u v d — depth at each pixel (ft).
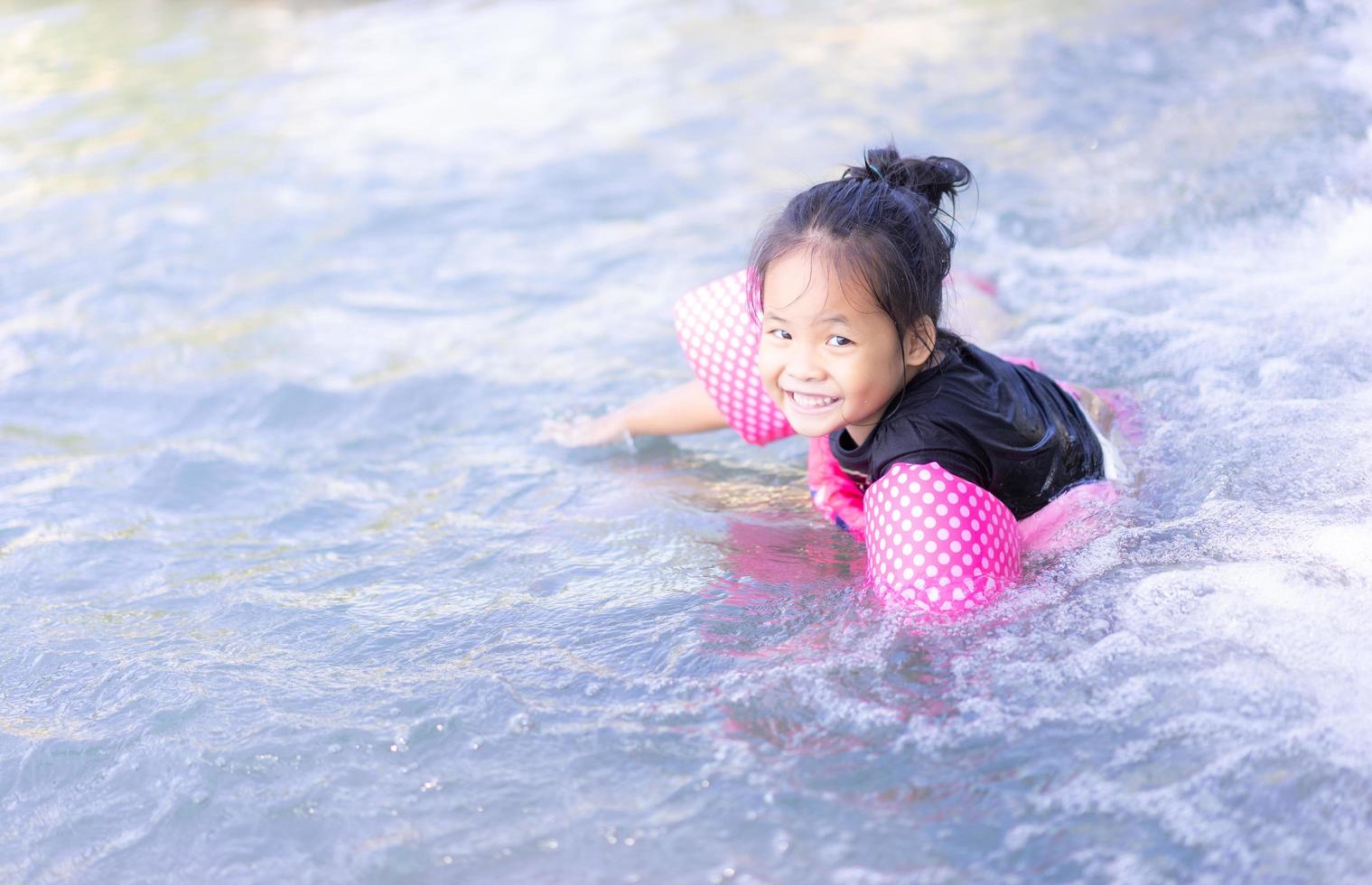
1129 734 6.42
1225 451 9.29
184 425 12.39
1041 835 5.83
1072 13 24.29
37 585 9.28
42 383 13.39
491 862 5.98
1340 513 8.21
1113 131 17.40
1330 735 6.21
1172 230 13.71
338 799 6.51
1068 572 8.09
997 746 6.46
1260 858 5.57
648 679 7.35
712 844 5.96
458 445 11.64
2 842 6.49
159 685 7.68
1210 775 6.06
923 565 7.88
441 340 13.99
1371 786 5.88
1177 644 7.06
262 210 18.56
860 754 6.49
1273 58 18.94
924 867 5.70
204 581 9.25
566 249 16.37
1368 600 7.22
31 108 25.16
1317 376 10.11
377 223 17.79
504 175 19.31
